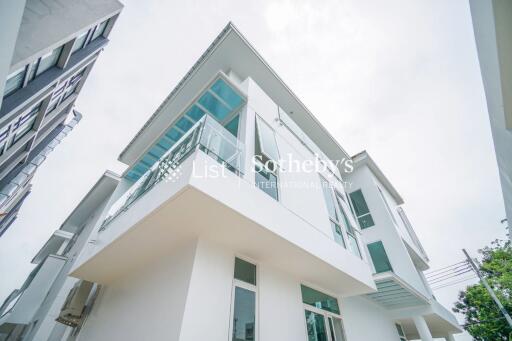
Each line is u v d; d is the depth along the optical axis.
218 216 3.05
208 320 2.81
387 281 6.63
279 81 8.51
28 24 4.65
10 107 4.87
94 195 10.79
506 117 1.83
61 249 11.06
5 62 1.49
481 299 14.73
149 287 3.61
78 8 5.51
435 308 8.33
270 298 3.86
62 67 6.18
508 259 14.41
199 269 3.10
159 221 3.10
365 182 12.10
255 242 3.62
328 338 4.62
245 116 5.32
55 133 10.77
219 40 7.56
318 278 4.83
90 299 5.45
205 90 5.93
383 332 7.34
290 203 4.52
